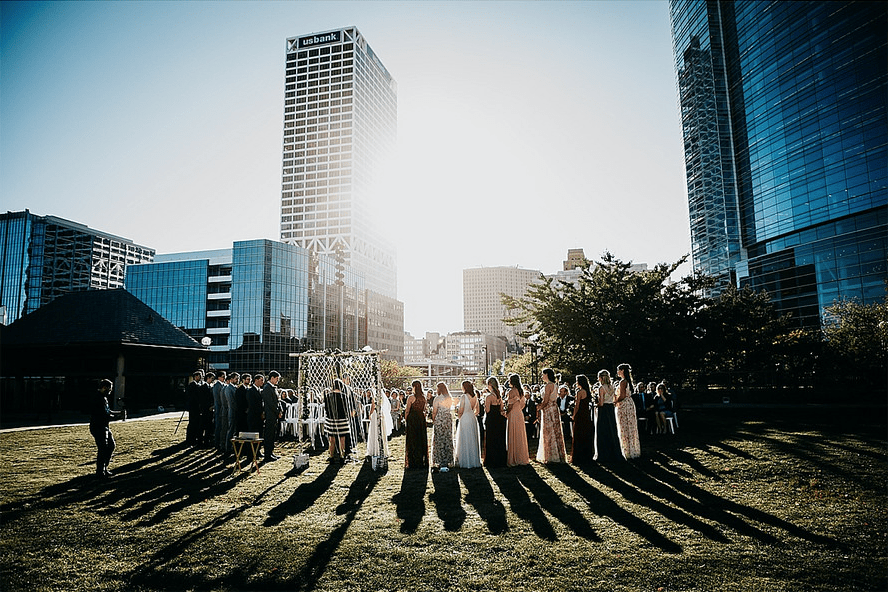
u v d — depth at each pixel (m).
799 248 47.28
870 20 38.25
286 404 17.02
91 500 8.27
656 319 22.39
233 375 13.57
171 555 5.84
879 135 38.56
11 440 15.85
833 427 16.44
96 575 5.34
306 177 166.88
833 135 42.44
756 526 6.53
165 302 97.00
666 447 13.30
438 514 7.29
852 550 5.66
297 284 99.62
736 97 54.66
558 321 23.06
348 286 127.62
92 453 13.16
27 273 143.50
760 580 4.93
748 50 51.69
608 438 11.50
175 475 10.29
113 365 35.69
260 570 5.39
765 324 31.16
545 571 5.22
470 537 6.25
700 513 7.14
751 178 53.03
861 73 39.50
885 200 38.75
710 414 22.16
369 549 5.91
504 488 8.88
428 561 5.54
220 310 93.56
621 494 8.31
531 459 12.38
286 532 6.56
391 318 157.88
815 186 44.62
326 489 8.97
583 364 23.39
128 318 38.12
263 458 12.35
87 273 156.62
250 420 11.10
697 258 61.91
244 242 94.38
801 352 31.09
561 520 6.88
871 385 25.91
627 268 24.25
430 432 18.58
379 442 11.09
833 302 43.34
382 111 190.25
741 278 55.47
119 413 26.91
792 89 46.19
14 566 5.57
